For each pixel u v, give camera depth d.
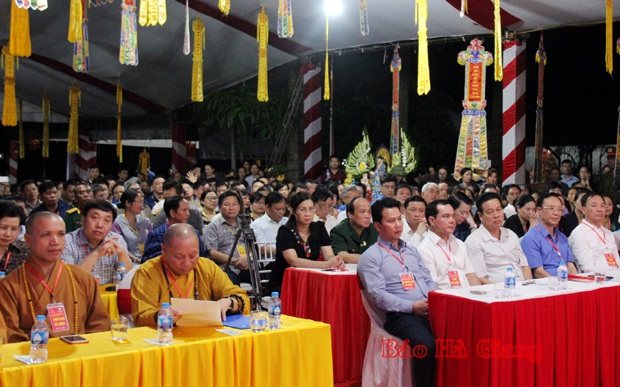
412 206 5.86
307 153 13.97
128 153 22.92
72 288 3.37
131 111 18.03
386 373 4.26
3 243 4.25
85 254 4.83
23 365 2.49
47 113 17.50
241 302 3.59
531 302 3.86
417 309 4.29
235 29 12.27
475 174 11.07
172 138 17.28
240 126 16.70
